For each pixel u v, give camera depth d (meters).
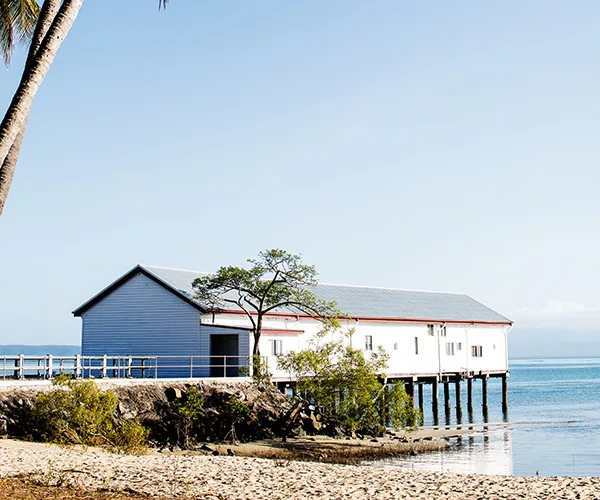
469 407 58.69
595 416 54.53
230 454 30.64
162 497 14.98
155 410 32.84
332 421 35.97
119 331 45.03
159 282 43.72
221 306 42.78
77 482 16.39
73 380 29.30
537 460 31.78
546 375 163.38
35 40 12.50
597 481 18.20
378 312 51.50
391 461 30.64
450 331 56.69
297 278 40.81
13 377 36.53
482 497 15.78
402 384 38.09
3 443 25.06
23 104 11.62
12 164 11.85
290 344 44.09
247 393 36.75
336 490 16.48
